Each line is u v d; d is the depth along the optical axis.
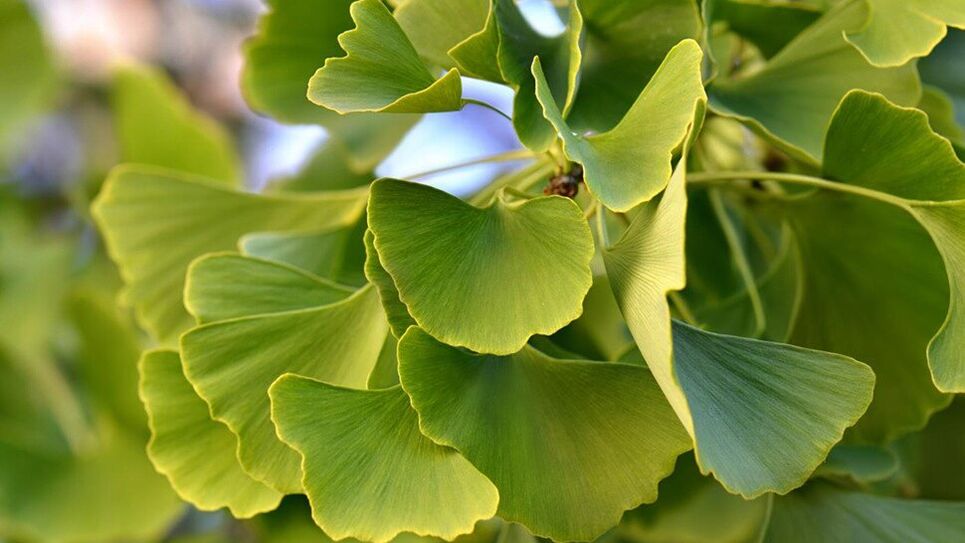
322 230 0.51
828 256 0.46
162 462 0.45
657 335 0.36
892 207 0.44
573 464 0.40
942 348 0.39
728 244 0.52
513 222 0.40
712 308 0.51
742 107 0.45
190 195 0.54
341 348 0.43
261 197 0.53
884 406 0.47
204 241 0.54
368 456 0.40
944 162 0.41
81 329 0.63
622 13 0.43
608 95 0.44
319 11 0.52
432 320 0.38
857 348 0.47
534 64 0.39
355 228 0.52
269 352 0.43
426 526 0.39
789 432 0.38
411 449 0.40
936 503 0.47
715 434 0.38
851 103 0.41
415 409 0.39
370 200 0.39
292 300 0.45
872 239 0.45
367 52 0.40
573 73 0.40
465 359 0.40
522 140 0.40
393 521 0.39
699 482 0.55
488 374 0.40
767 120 0.45
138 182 0.54
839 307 0.47
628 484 0.40
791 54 0.46
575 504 0.40
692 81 0.38
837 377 0.39
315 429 0.40
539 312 0.39
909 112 0.40
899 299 0.46
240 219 0.53
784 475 0.38
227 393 0.43
